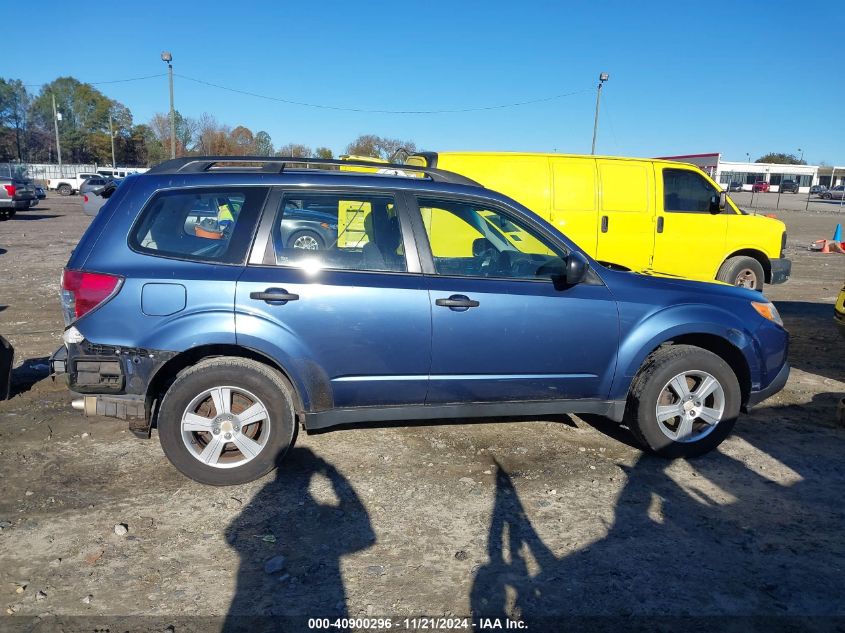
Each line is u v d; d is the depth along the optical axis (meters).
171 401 3.85
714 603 2.98
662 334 4.35
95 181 42.47
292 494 3.93
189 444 3.92
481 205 4.29
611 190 8.59
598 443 4.77
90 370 3.79
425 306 4.01
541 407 4.36
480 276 4.21
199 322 3.78
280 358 3.86
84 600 2.94
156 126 66.62
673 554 3.37
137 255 3.84
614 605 2.96
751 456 4.57
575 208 8.46
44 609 2.87
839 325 6.40
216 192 4.00
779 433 5.01
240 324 3.81
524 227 4.33
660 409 4.41
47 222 24.83
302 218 4.05
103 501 3.80
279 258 3.96
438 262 4.22
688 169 9.02
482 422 5.12
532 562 3.29
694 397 4.44
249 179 4.05
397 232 4.14
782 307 10.36
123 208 3.90
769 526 3.65
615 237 8.65
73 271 3.80
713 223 9.08
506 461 4.43
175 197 3.96
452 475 4.21
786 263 9.59
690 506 3.87
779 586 3.11
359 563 3.26
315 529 3.56
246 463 3.97
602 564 3.27
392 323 3.97
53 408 5.27
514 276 4.28
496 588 3.07
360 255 4.08
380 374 4.04
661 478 4.22
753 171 68.06
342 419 4.11
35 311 9.12
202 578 3.12
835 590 3.08
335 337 3.92
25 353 6.92
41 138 96.38
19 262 13.98
